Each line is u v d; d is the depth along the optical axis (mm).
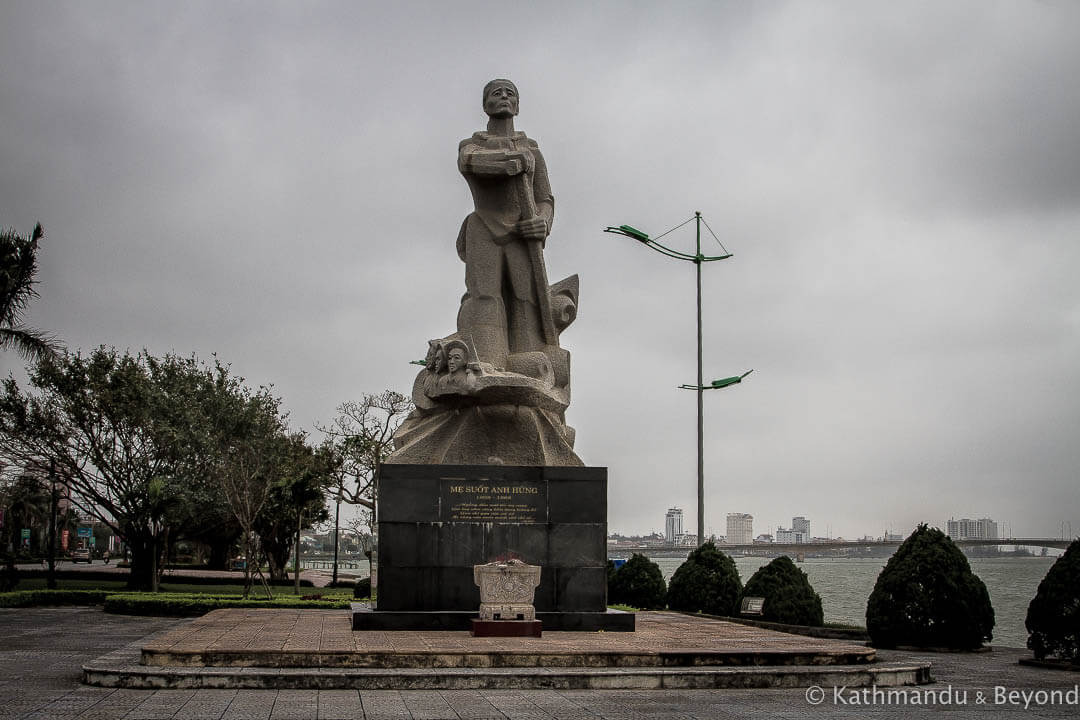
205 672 11930
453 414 18016
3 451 36062
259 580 45906
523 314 18859
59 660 14914
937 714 10977
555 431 18000
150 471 36562
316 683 11922
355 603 18953
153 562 36594
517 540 16781
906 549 18609
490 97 19203
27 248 26312
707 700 11609
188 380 37594
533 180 19312
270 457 37969
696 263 30312
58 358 26641
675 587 23734
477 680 12195
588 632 16109
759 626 20375
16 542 70125
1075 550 15867
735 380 30000
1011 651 18219
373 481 40531
